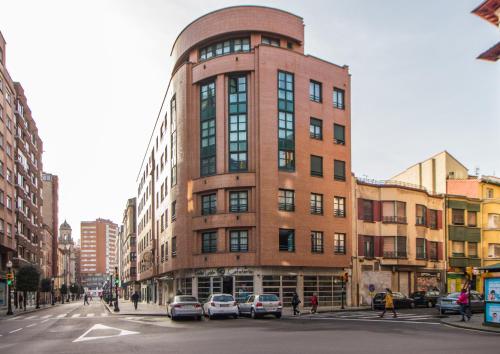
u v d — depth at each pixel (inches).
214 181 1641.2
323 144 1759.4
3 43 2111.2
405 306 1584.6
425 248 1967.3
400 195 1921.8
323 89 1788.9
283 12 1753.2
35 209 3169.3
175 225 1841.8
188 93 1765.5
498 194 2274.9
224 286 1594.5
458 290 2052.2
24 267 2253.9
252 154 1630.2
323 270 1704.0
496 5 1341.0
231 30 1713.8
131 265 4003.4
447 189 2217.0
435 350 543.5
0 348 634.8
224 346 592.1
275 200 1603.1
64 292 4653.1
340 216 1770.4
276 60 1672.0
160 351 555.2
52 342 693.9
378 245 1868.8
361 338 674.8
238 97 1670.8
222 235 1611.7
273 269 1592.0
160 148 2329.0
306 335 721.0
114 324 1045.8
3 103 2050.9
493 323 851.4
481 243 2156.7
